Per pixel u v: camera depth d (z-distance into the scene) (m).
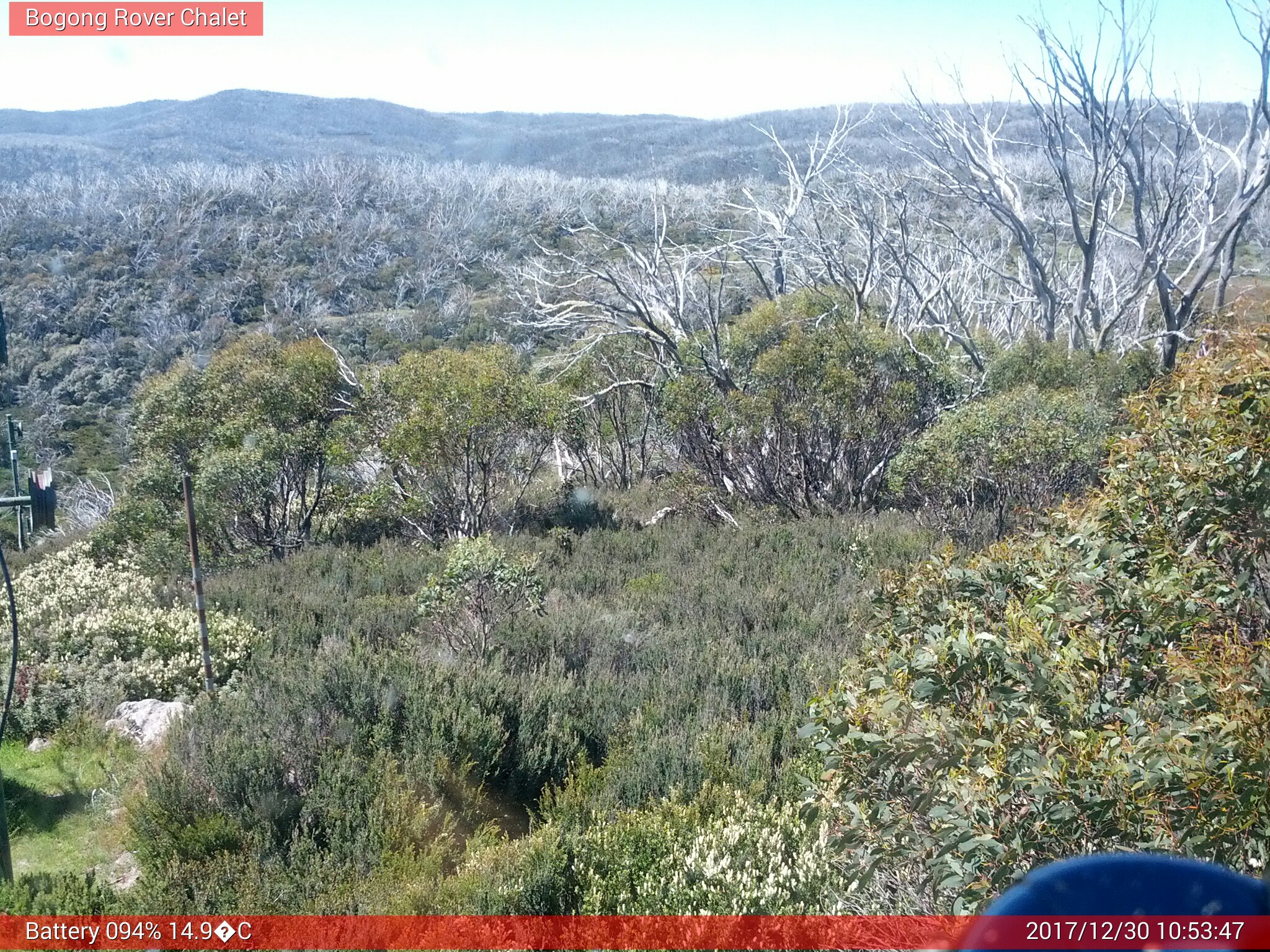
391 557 14.91
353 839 5.95
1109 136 19.27
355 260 48.94
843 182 27.78
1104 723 3.67
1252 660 3.54
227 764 6.30
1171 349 17.28
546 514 17.50
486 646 9.61
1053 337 20.69
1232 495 4.01
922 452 13.04
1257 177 17.16
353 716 7.09
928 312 23.00
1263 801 3.01
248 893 5.24
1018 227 21.39
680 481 16.77
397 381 16.84
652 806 6.16
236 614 11.19
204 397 18.22
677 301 21.64
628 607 11.34
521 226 52.69
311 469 17.52
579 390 20.98
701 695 8.25
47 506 6.08
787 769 6.59
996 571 4.79
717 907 4.97
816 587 11.75
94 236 49.53
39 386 37.09
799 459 16.28
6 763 7.72
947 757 3.65
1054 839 3.37
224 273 47.62
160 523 14.96
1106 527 4.52
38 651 9.63
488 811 6.61
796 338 16.08
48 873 5.68
